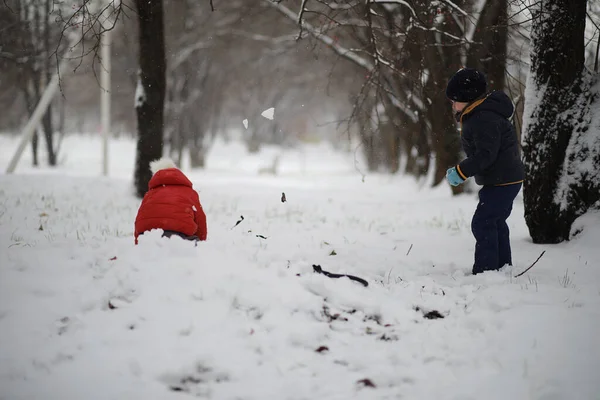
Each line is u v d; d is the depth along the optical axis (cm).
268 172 3053
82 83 3550
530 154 662
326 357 354
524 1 670
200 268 438
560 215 647
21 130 4581
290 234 746
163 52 1141
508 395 304
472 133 488
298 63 2936
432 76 1156
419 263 570
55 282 435
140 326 373
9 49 1753
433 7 927
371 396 309
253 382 320
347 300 430
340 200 1344
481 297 435
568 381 313
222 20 2552
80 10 723
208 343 355
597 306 416
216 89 3431
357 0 876
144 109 1152
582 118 646
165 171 515
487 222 504
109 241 561
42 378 315
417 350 361
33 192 1186
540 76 657
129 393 302
